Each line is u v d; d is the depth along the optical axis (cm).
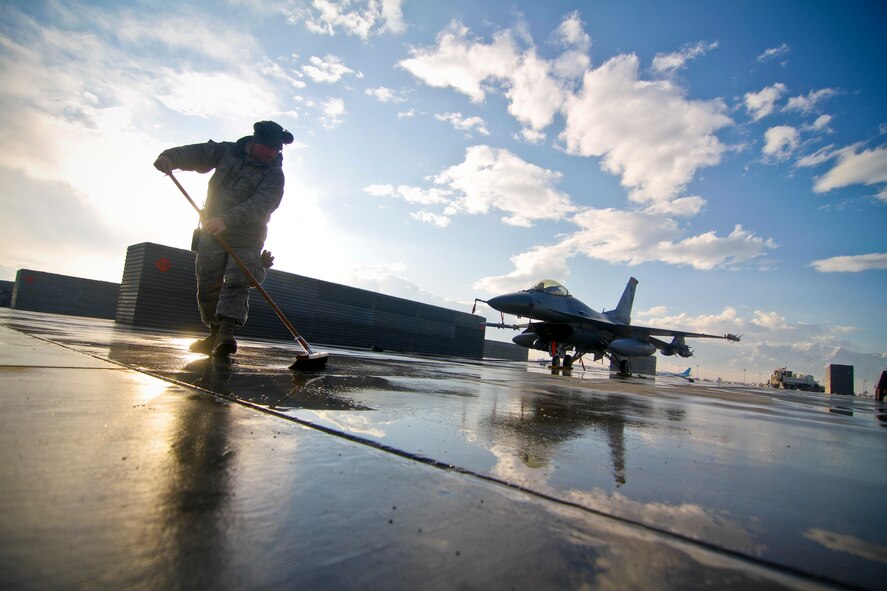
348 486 110
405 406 244
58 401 167
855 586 83
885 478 184
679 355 2473
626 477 146
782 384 5225
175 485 99
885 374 2172
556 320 1727
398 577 72
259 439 143
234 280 428
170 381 243
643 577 79
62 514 80
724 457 197
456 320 2684
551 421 249
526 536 93
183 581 64
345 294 2005
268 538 80
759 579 83
